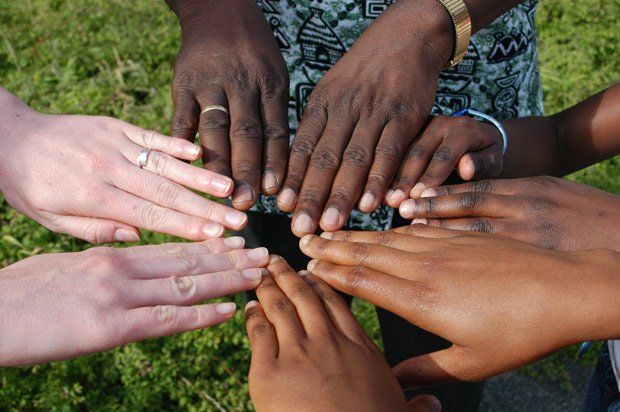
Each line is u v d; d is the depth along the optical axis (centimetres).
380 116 65
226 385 99
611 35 151
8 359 56
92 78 141
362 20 71
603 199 61
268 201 77
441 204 63
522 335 51
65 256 60
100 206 67
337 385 52
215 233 65
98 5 161
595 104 73
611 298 50
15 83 140
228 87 66
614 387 60
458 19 65
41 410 96
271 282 62
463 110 72
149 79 142
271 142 66
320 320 57
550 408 104
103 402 97
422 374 55
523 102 76
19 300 57
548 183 62
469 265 55
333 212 63
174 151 66
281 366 54
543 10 159
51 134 68
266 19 71
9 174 68
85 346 57
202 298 61
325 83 67
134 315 58
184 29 70
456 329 53
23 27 155
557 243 59
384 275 58
